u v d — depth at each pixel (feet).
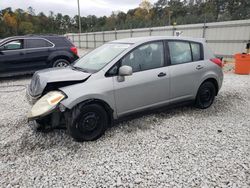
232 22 51.78
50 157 11.13
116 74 13.02
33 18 267.59
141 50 14.06
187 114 16.47
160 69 14.56
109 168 10.18
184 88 15.80
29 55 29.89
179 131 13.74
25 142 12.59
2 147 12.10
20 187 9.11
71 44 32.76
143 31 76.38
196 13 190.80
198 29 59.26
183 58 15.92
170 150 11.57
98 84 12.43
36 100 12.68
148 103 14.33
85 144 12.25
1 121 15.62
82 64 14.80
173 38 15.64
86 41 115.03
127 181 9.31
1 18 239.71
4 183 9.35
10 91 24.17
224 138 12.82
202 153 11.26
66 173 9.91
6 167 10.40
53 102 11.75
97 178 9.53
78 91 11.94
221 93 21.95
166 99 15.12
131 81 13.34
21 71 29.96
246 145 12.01
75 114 11.84
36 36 30.68
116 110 13.15
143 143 12.30
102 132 12.86
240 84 26.05
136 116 14.21
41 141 12.66
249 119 15.65
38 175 9.82
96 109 12.38
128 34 84.23
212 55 17.58
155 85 14.26
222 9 170.09
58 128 13.00
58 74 13.17
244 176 9.48
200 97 17.03
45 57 30.76
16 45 29.48
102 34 100.37
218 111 17.19
